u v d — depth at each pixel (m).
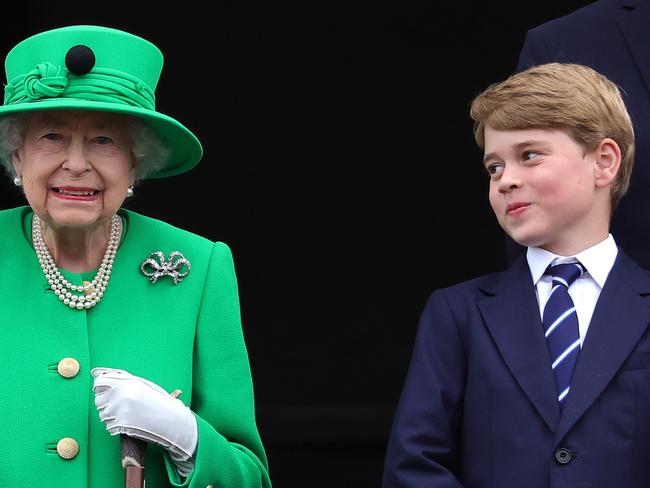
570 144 15.25
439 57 43.06
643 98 17.11
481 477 14.94
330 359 43.75
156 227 14.73
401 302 43.88
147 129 13.95
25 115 13.69
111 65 13.71
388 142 43.62
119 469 13.65
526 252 15.83
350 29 43.06
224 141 43.56
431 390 15.38
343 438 40.88
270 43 43.12
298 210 43.88
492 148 15.47
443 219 43.75
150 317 14.18
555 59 17.67
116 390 13.21
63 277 14.09
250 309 43.91
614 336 14.90
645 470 14.52
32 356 13.77
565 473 14.45
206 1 42.59
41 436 13.52
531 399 14.78
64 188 13.59
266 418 41.41
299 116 43.53
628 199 16.75
